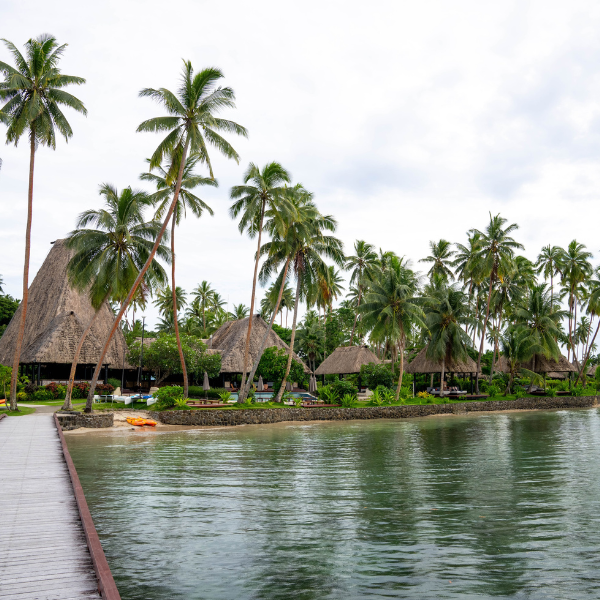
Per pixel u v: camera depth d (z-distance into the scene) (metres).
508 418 46.38
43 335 48.16
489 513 12.80
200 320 97.69
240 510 12.96
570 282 73.44
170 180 34.69
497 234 60.16
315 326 79.31
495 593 8.13
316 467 19.52
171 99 30.56
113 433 30.31
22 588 6.62
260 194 37.75
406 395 52.84
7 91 31.00
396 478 17.42
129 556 9.66
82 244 31.28
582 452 24.03
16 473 13.75
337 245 43.00
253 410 38.12
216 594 8.02
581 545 10.38
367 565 9.27
